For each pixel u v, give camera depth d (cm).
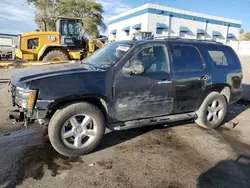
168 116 447
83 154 364
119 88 373
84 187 284
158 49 421
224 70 499
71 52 1309
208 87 474
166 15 2830
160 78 408
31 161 338
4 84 895
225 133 480
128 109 389
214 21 3288
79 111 351
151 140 429
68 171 317
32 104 320
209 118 494
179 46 450
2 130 448
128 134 453
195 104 468
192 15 3053
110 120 383
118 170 323
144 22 2770
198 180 306
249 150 400
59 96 330
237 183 303
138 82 387
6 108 579
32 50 1253
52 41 1275
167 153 379
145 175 313
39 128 463
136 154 372
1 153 358
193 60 460
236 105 723
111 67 372
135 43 406
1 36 2744
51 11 3594
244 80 1180
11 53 2073
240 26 3612
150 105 408
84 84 346
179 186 292
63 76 340
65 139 352
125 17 3247
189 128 501
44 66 430
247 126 526
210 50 492
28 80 329
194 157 369
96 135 369
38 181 292
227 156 375
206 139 442
